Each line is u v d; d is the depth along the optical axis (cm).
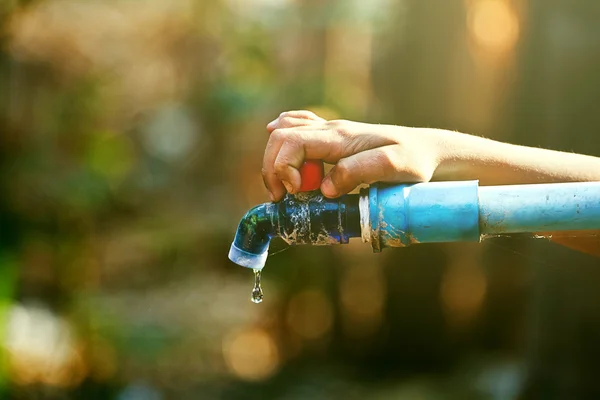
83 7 831
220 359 655
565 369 406
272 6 737
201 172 946
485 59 563
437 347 619
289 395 573
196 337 684
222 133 924
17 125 678
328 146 148
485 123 564
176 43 889
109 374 575
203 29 819
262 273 696
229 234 869
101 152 744
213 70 845
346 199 147
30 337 575
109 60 848
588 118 394
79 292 655
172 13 879
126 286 764
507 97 512
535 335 420
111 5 873
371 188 146
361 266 682
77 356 579
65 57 758
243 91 729
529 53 460
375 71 621
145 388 566
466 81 566
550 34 414
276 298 724
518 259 619
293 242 150
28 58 725
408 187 144
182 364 626
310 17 675
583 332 400
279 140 150
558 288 405
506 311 620
